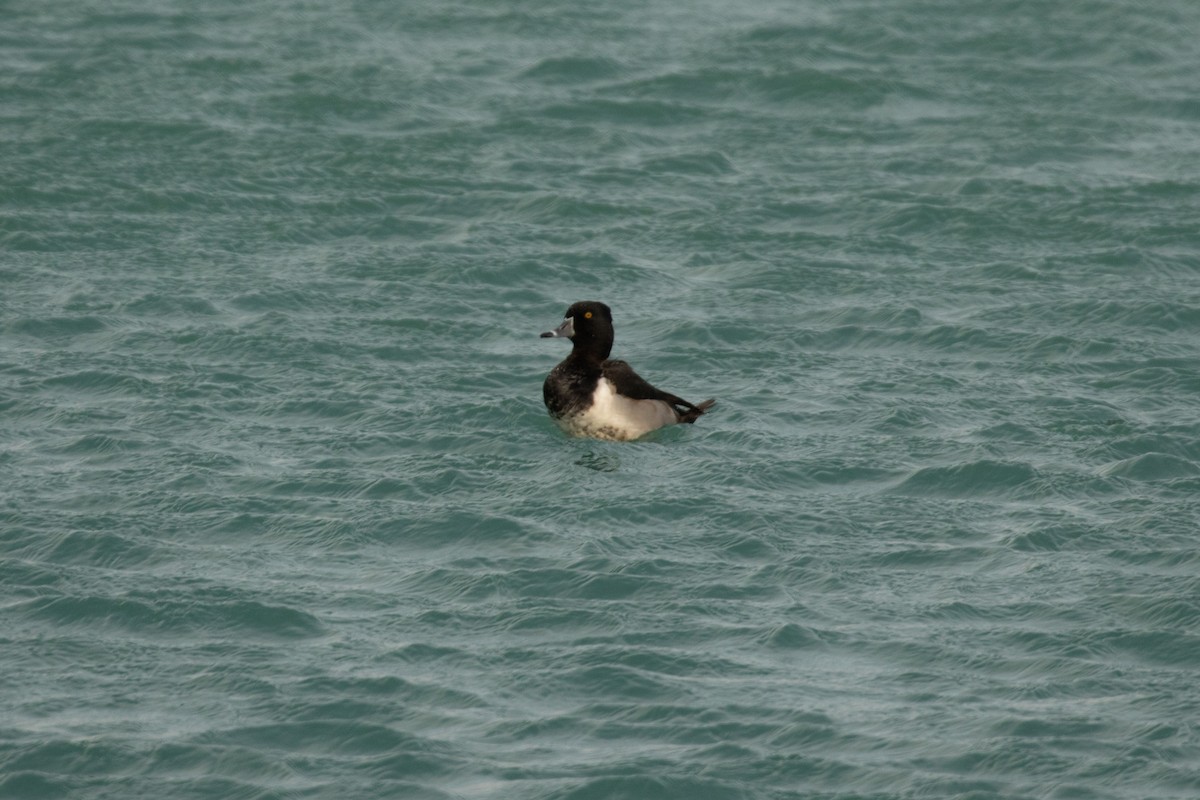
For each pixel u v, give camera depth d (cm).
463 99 4116
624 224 3356
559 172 3659
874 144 3906
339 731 1582
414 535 2002
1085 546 1991
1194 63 4541
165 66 4241
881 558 1962
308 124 3891
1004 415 2427
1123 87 4338
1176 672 1698
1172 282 3077
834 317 2877
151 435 2289
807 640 1766
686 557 1955
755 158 3803
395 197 3466
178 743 1554
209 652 1722
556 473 2183
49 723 1582
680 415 2372
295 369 2556
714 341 2759
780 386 2547
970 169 3722
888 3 4984
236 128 3822
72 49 4331
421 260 3112
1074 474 2200
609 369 2312
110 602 1816
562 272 3083
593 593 1862
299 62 4316
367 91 4122
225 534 1994
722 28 4744
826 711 1627
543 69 4328
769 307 2922
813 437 2336
